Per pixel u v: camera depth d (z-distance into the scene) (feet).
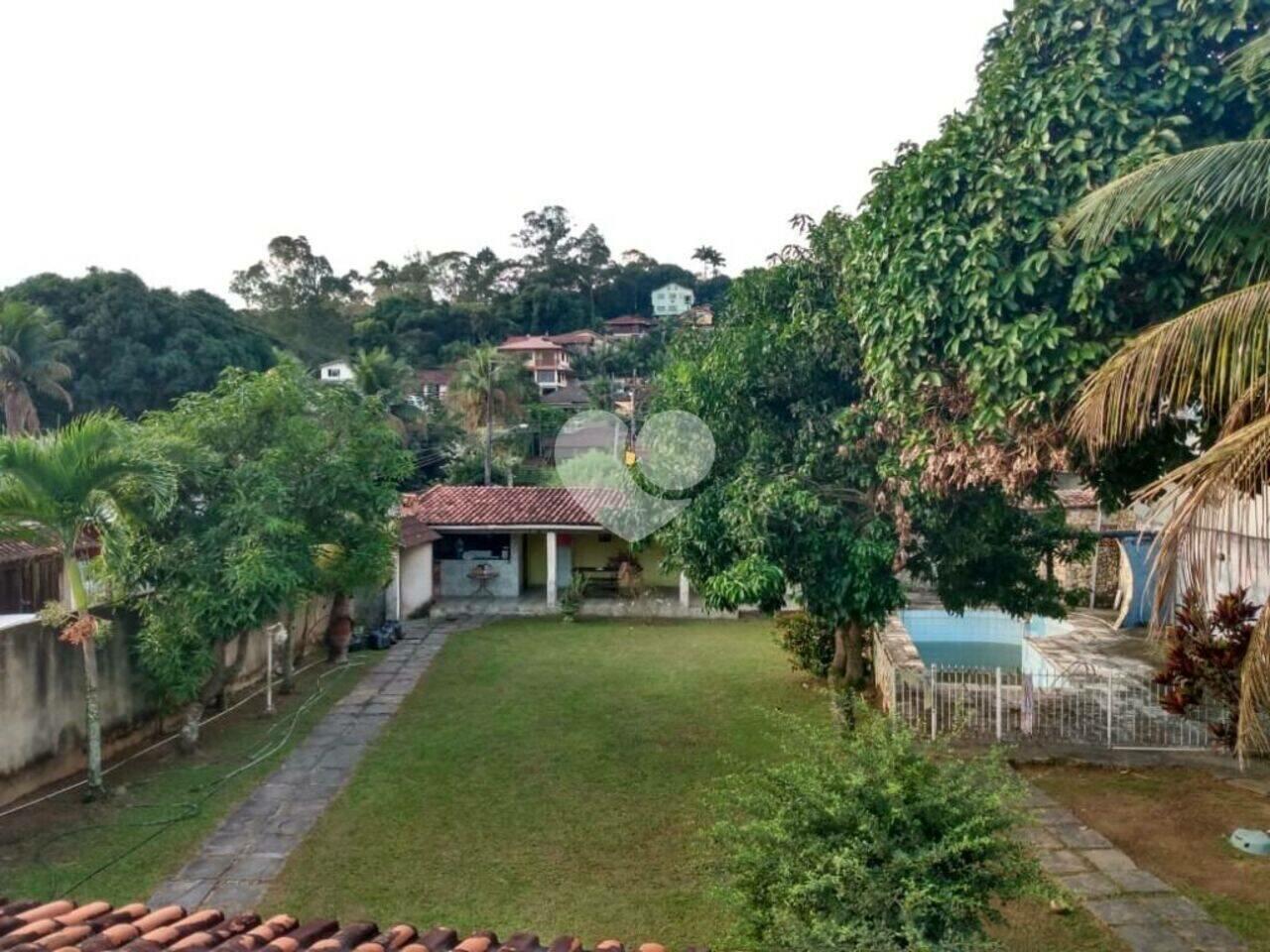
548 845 25.40
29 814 27.50
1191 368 15.49
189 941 12.21
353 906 21.89
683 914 21.24
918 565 30.60
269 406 35.63
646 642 55.67
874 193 24.20
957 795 15.24
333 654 50.55
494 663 49.75
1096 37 20.58
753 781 18.67
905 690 36.50
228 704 41.29
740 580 25.96
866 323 23.84
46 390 99.50
